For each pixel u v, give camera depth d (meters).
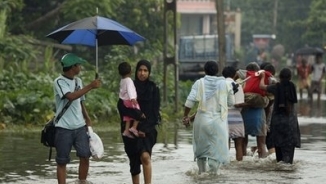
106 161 26.67
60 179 20.81
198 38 81.62
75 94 20.41
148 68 21.05
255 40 136.75
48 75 42.88
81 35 22.34
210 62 23.78
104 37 22.31
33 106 37.44
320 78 69.50
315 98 74.38
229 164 26.02
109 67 47.44
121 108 20.92
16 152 28.41
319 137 35.69
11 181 22.50
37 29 61.94
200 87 23.55
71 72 20.73
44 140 20.86
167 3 45.59
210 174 23.70
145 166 21.03
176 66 45.56
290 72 25.98
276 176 23.78
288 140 25.88
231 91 23.69
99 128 37.38
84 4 58.12
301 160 27.38
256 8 147.88
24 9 63.16
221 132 23.44
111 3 60.00
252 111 27.16
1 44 48.91
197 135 23.58
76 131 20.77
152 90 21.05
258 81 27.05
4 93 37.41
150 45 66.50
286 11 136.38
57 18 61.62
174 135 35.72
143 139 20.97
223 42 52.00
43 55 55.47
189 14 139.88
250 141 33.84
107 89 45.72
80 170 21.52
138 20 65.88
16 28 60.66
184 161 26.89
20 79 41.19
